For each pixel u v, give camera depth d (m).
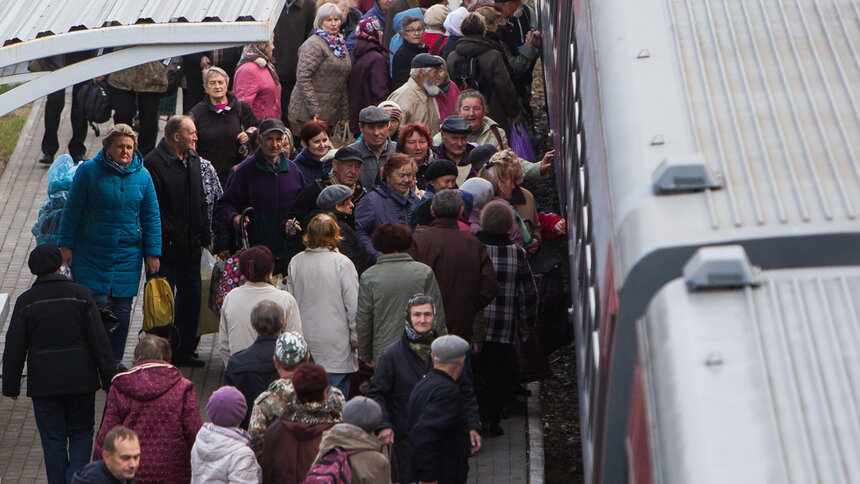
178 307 37.66
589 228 19.92
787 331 12.30
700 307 12.70
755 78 16.25
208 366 38.44
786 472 11.14
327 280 31.20
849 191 13.66
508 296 32.12
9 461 32.97
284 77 53.16
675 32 17.91
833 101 15.52
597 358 16.66
